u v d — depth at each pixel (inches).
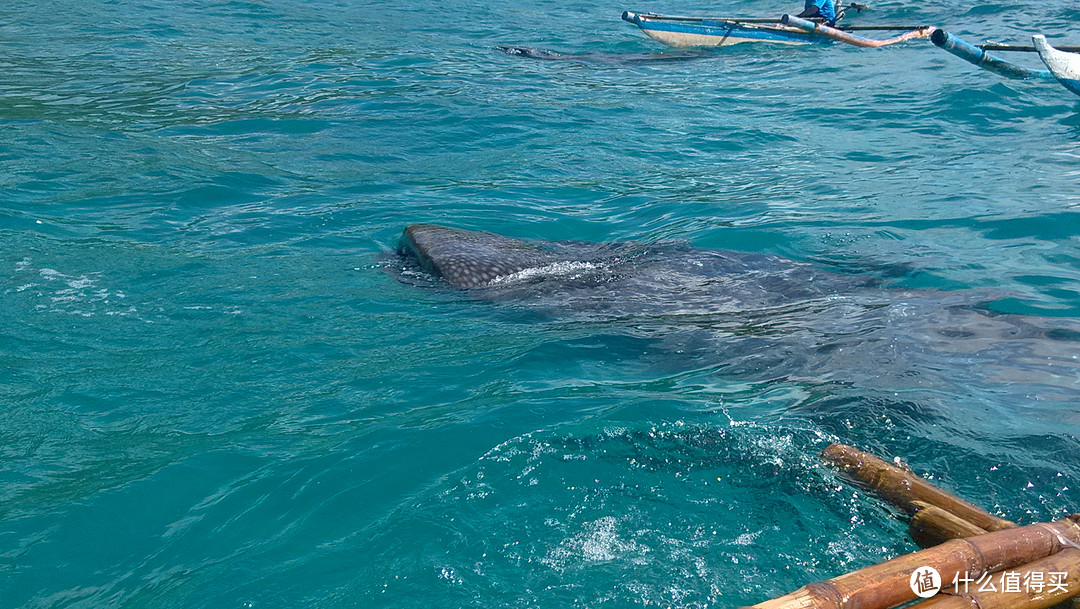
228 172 364.8
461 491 150.2
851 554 133.0
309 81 541.0
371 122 452.4
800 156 394.6
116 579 134.1
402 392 187.8
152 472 158.9
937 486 145.3
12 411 179.2
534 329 222.7
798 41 658.2
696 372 196.7
